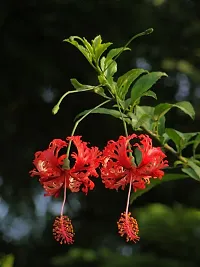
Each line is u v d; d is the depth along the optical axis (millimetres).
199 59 10922
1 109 10766
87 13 10352
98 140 11070
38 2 10219
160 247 8500
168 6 11000
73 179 3178
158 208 8578
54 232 3166
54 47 10461
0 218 11750
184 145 3645
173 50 10828
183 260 8422
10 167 11227
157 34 10758
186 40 10844
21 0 10203
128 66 10547
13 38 10273
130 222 3162
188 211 8461
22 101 10812
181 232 8367
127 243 11125
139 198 11203
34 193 11523
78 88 3400
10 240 11680
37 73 10398
